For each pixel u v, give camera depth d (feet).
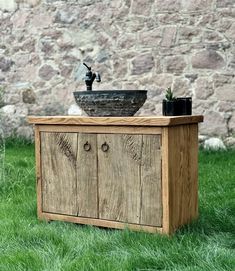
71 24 19.81
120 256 7.65
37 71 20.51
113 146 9.07
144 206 8.80
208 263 7.15
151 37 18.65
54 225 9.56
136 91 9.13
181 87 18.34
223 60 17.81
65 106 20.11
